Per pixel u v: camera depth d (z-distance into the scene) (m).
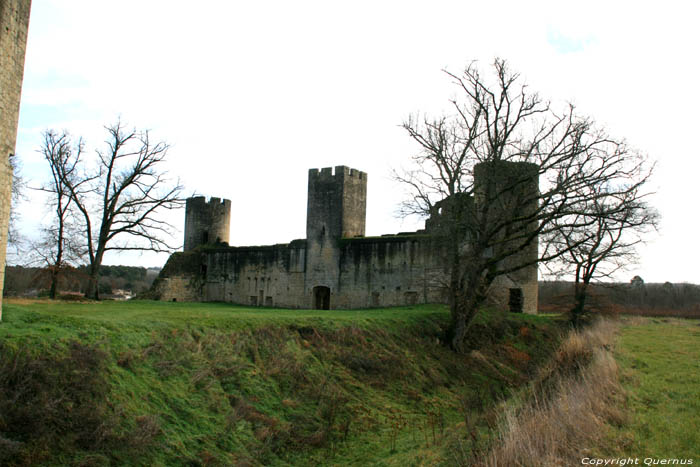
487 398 20.84
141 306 29.97
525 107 27.09
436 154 28.30
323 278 42.72
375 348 23.50
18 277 51.78
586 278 37.94
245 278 47.91
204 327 19.48
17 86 14.46
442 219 29.44
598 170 25.31
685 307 73.44
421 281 37.25
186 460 12.92
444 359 25.39
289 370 19.16
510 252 26.91
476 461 11.23
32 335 13.73
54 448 11.26
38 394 12.01
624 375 16.02
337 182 43.06
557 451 9.96
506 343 29.58
